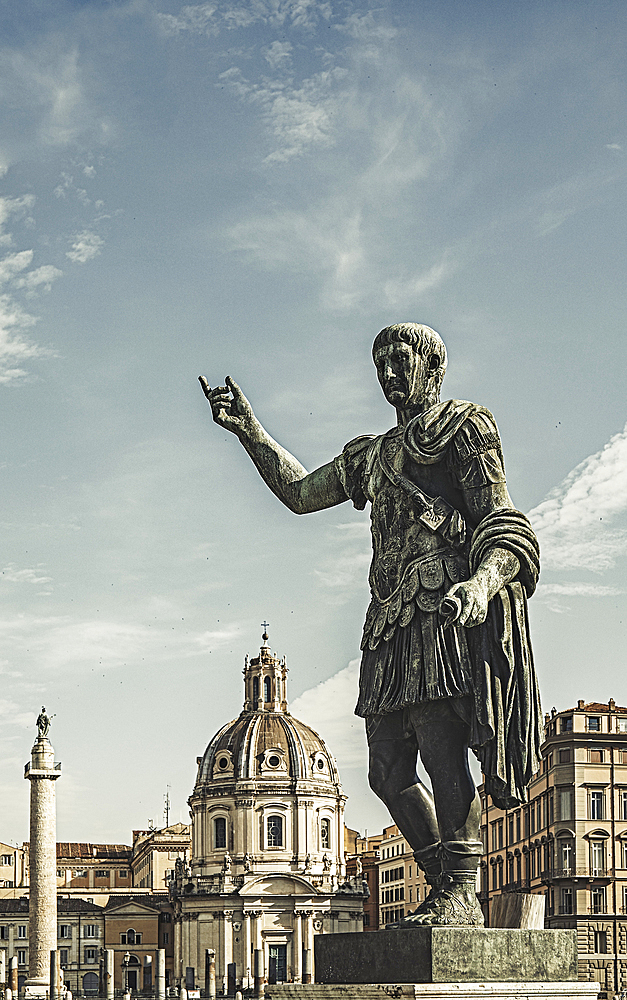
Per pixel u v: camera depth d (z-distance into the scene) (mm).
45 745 93750
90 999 109688
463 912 6465
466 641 6621
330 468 7465
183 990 107438
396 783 6902
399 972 6145
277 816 139625
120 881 179750
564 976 6199
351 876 144000
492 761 6543
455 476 6867
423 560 6770
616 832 89062
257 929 135000
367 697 6910
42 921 90625
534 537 6668
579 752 90000
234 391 8047
